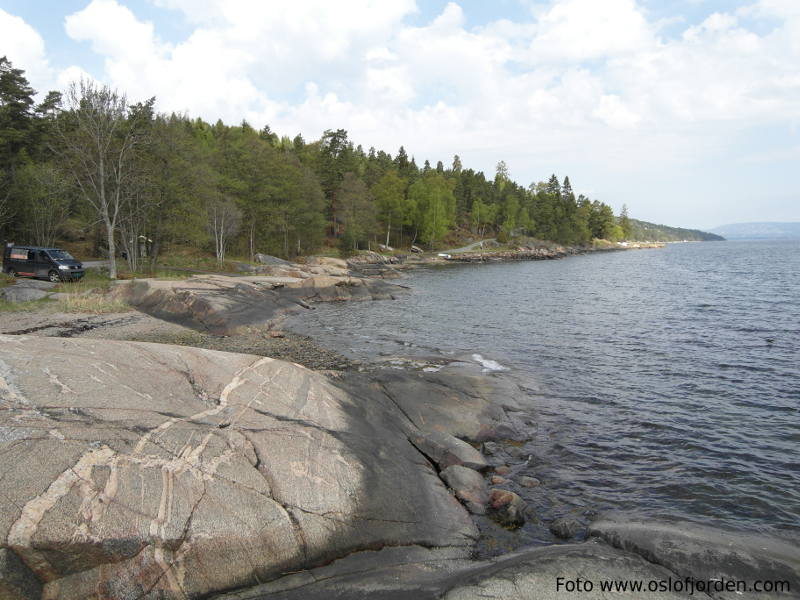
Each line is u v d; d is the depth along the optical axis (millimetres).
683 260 89312
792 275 49969
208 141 68125
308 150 88688
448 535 5859
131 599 4016
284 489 5250
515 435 9641
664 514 6805
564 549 5355
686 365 15281
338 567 4906
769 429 10133
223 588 4387
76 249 45375
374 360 15234
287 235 62719
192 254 49750
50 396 5285
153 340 16922
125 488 4465
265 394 7086
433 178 109438
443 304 30578
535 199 140250
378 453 6875
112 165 30406
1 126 41500
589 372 14492
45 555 3850
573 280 49344
